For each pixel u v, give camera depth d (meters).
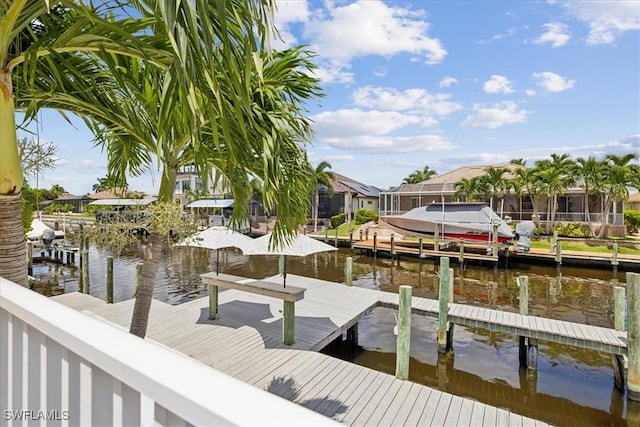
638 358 5.09
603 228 19.42
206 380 0.69
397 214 23.73
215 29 1.55
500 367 6.38
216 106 1.99
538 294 10.90
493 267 14.77
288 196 3.29
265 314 6.84
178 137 3.51
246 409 0.60
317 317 6.76
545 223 21.31
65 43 2.09
